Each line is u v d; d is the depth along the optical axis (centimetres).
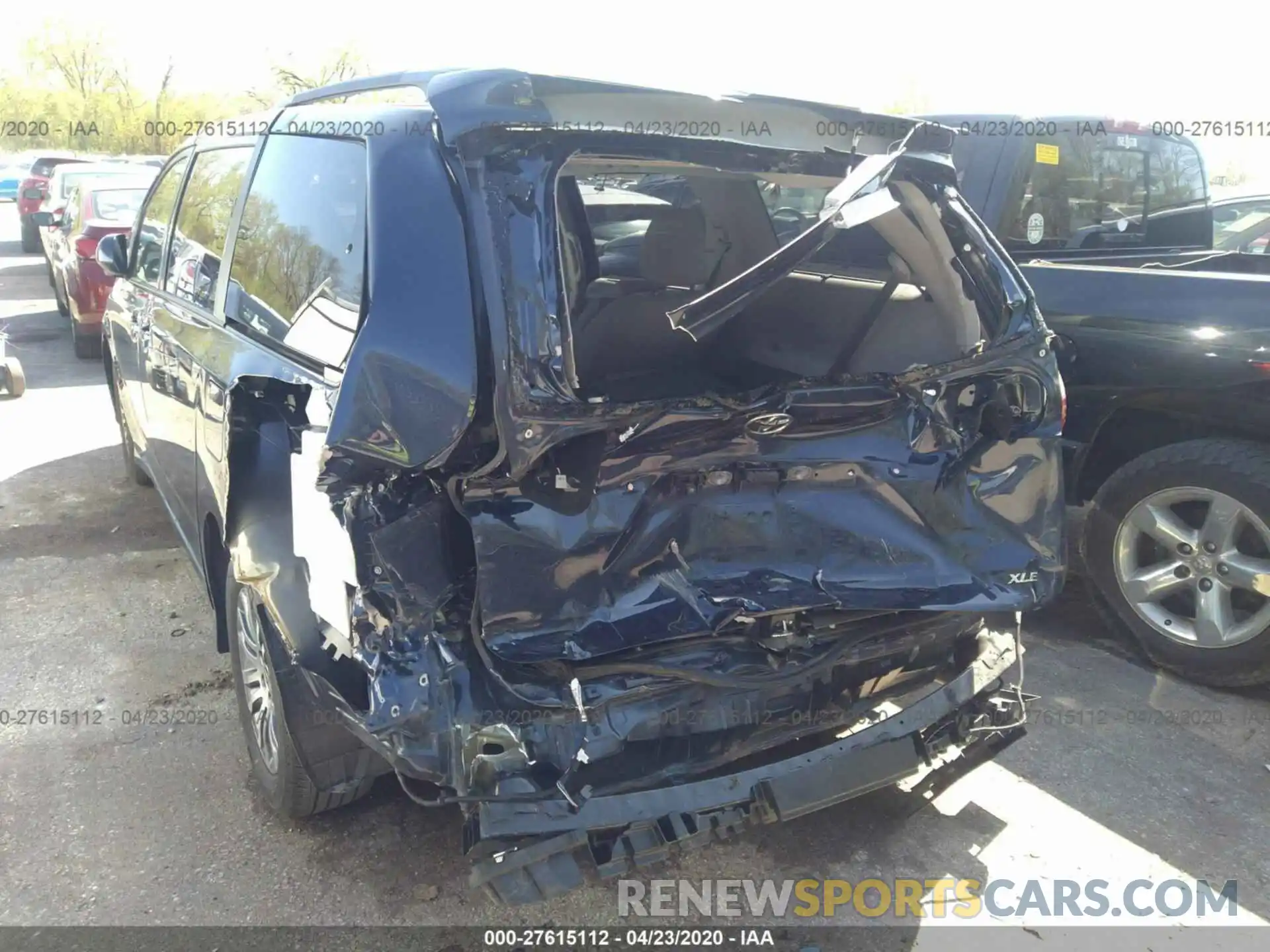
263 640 260
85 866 271
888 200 208
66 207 1111
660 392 343
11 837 282
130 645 393
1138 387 375
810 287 342
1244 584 357
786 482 249
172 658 383
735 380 359
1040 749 336
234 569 266
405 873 271
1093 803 308
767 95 231
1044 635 420
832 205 204
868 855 285
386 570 204
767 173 241
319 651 227
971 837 293
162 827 287
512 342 198
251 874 270
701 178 369
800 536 250
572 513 217
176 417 363
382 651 201
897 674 263
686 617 229
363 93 271
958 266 270
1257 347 342
